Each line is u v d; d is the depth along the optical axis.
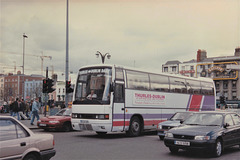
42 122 18.53
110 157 9.71
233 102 76.38
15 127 6.59
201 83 22.67
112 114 14.96
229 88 84.88
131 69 16.62
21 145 6.50
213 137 9.75
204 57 89.31
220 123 10.70
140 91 16.97
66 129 18.75
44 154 7.06
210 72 86.44
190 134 9.77
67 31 26.55
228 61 84.12
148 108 17.45
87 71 15.94
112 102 15.01
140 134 18.25
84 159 9.30
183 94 20.50
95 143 13.24
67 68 25.98
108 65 15.48
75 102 15.82
